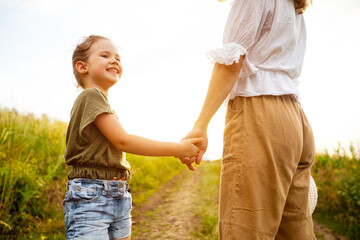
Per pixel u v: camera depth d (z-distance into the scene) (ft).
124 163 5.32
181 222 14.11
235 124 4.54
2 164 13.28
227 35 4.74
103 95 5.20
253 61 4.68
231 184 4.39
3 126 16.84
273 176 4.22
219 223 4.54
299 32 5.19
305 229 4.71
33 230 10.77
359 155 18.22
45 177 13.67
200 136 5.06
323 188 15.93
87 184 4.82
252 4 4.46
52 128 20.93
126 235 5.29
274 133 4.27
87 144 4.93
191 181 30.45
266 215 4.19
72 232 4.74
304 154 4.84
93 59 5.59
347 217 13.48
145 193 21.03
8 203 10.90
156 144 4.98
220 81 4.58
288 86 4.66
